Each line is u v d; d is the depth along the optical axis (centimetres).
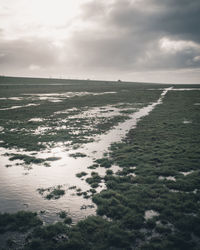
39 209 912
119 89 11388
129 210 864
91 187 1105
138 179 1152
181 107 4406
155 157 1478
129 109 4384
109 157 1581
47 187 1121
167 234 720
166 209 854
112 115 3681
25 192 1069
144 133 2298
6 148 1862
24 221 816
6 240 723
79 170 1352
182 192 998
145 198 953
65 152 1730
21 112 4072
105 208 887
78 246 680
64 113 3959
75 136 2262
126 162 1428
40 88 12069
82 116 3628
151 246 665
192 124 2675
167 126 2616
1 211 903
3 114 3841
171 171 1229
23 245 695
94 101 6003
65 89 11381
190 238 700
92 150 1773
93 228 762
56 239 720
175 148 1686
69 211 888
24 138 2178
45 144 1970
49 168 1391
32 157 1598
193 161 1397
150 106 4816
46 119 3366
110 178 1188
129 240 700
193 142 1862
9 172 1331
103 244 686
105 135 2291
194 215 820
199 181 1102
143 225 772
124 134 2314
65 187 1115
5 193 1062
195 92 8375
